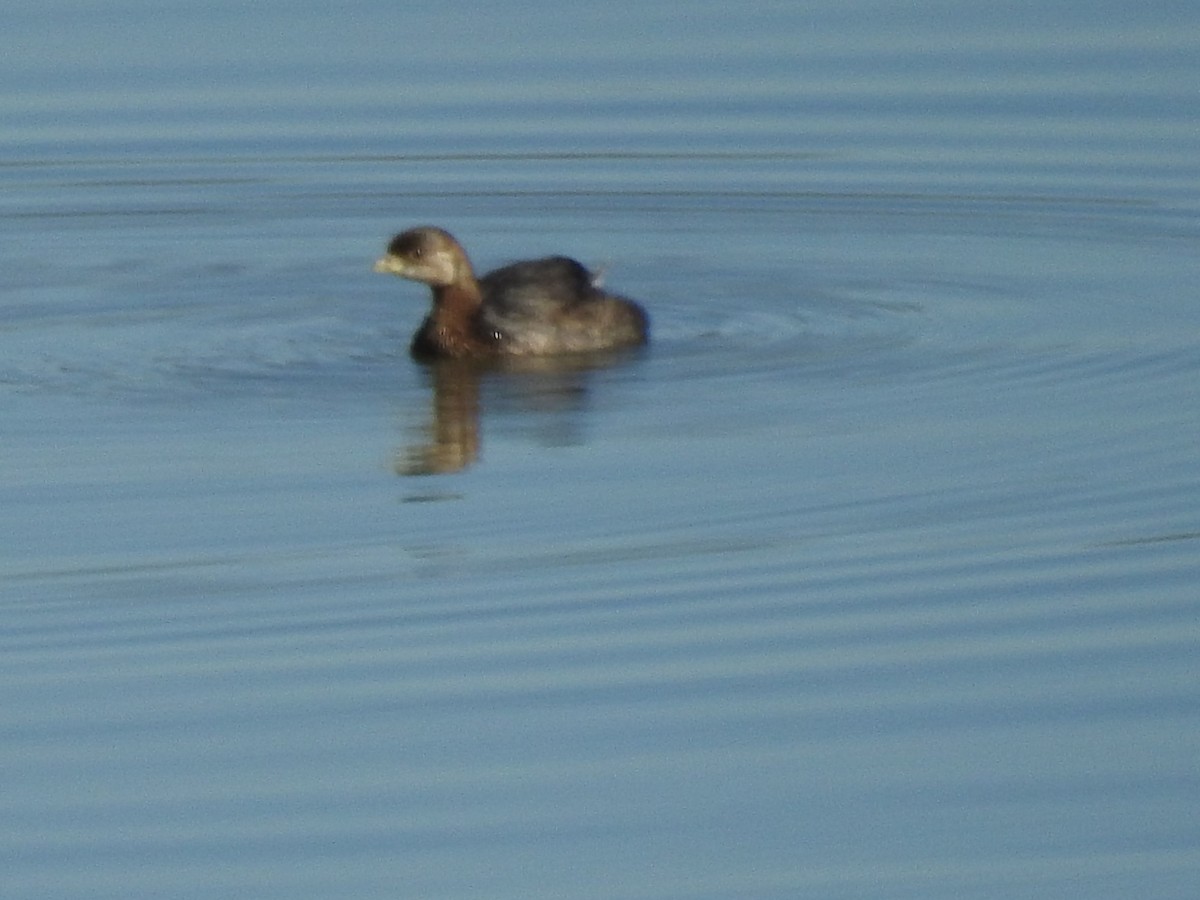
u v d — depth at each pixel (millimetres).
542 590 15570
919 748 13719
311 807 13180
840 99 26078
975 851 12742
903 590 15531
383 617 15219
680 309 21547
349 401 19000
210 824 13031
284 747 13758
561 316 20125
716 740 13812
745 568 15844
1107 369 19453
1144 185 24188
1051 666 14586
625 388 19250
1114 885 12453
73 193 24688
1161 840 12805
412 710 14148
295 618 15227
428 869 12617
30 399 19016
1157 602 15312
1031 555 15969
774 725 13969
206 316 21422
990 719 13977
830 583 15633
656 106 25984
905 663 14625
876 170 24766
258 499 16984
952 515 16578
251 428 18344
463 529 16453
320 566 15914
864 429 18172
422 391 19234
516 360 19953
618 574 15758
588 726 13977
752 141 25391
